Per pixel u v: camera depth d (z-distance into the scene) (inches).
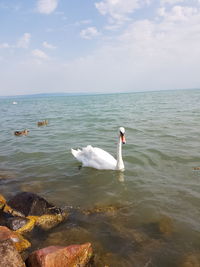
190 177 146.1
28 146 249.1
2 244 75.0
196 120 353.4
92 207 117.3
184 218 103.4
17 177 160.7
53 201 124.7
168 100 1020.5
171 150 201.5
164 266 77.5
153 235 92.7
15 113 727.7
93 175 163.3
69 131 327.6
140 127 322.3
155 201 120.0
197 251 83.6
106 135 289.3
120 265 78.4
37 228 99.4
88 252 81.7
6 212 106.4
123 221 103.3
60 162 192.9
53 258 73.0
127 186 141.1
